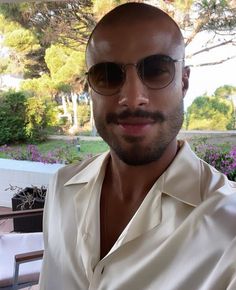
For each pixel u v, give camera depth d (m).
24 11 4.09
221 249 0.67
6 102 4.46
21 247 2.21
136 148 0.73
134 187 0.84
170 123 0.73
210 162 3.08
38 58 4.27
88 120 4.21
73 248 0.89
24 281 1.91
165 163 0.80
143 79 0.71
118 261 0.77
